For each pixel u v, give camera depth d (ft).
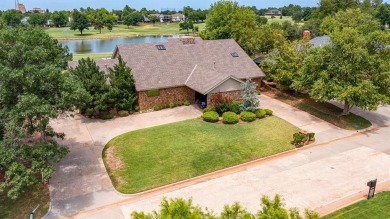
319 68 90.68
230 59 117.91
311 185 61.16
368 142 80.43
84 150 75.36
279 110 101.50
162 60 108.47
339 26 171.94
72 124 90.94
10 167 50.24
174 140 79.71
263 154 74.13
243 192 59.47
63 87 57.31
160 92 101.71
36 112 52.70
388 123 93.66
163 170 66.90
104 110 95.86
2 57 56.13
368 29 160.56
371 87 81.25
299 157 73.00
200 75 103.81
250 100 94.43
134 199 57.88
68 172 66.03
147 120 93.45
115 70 97.19
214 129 86.12
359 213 52.06
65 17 494.59
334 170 66.64
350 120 93.09
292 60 109.60
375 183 55.52
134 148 75.87
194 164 69.21
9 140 52.49
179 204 28.78
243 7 172.96
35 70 54.80
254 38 145.79
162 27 514.68
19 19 420.77
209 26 178.19
